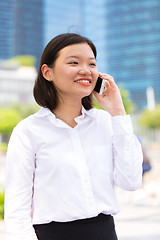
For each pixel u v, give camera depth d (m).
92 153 1.61
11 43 103.12
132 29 104.19
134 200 6.96
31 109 42.09
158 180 10.13
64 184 1.53
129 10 105.06
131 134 1.67
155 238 4.47
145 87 101.06
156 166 14.41
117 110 1.74
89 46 1.63
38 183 1.57
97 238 1.54
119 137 1.65
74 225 1.52
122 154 1.63
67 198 1.52
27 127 1.61
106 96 1.77
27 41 104.88
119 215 5.97
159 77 100.12
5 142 44.09
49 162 1.55
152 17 102.38
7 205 1.54
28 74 54.84
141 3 103.88
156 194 7.11
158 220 5.53
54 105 1.67
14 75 53.69
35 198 1.57
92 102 1.78
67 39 1.60
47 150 1.57
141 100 100.94
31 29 105.81
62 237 1.52
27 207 1.55
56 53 1.60
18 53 103.69
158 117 52.78
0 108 48.78
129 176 1.63
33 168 1.60
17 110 48.00
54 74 1.62
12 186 1.56
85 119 1.65
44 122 1.62
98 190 1.57
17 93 53.47
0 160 18.78
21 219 1.52
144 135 55.12
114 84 1.77
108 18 107.75
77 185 1.53
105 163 1.62
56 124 1.59
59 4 110.44
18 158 1.57
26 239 1.48
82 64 1.59
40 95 1.68
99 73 1.79
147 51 102.06
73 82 1.58
